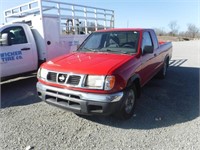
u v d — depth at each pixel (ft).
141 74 14.83
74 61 13.29
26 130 12.18
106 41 16.46
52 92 12.71
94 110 11.62
